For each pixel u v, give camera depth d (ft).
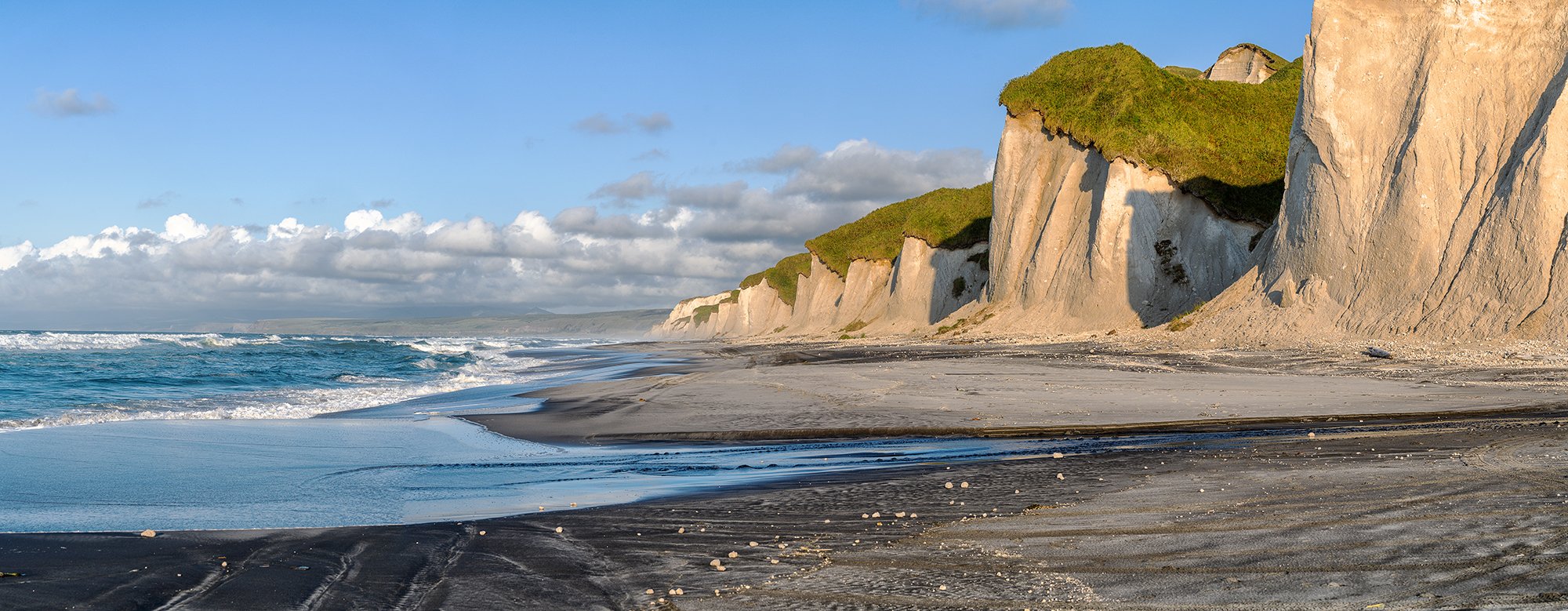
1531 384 47.80
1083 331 125.08
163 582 16.22
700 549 18.51
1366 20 88.58
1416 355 64.13
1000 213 161.58
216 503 26.40
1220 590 13.74
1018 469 28.02
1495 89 80.28
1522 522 16.21
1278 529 17.25
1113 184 128.36
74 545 19.08
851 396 54.44
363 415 55.77
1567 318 64.85
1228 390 51.29
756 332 363.56
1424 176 80.74
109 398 68.95
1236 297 99.45
